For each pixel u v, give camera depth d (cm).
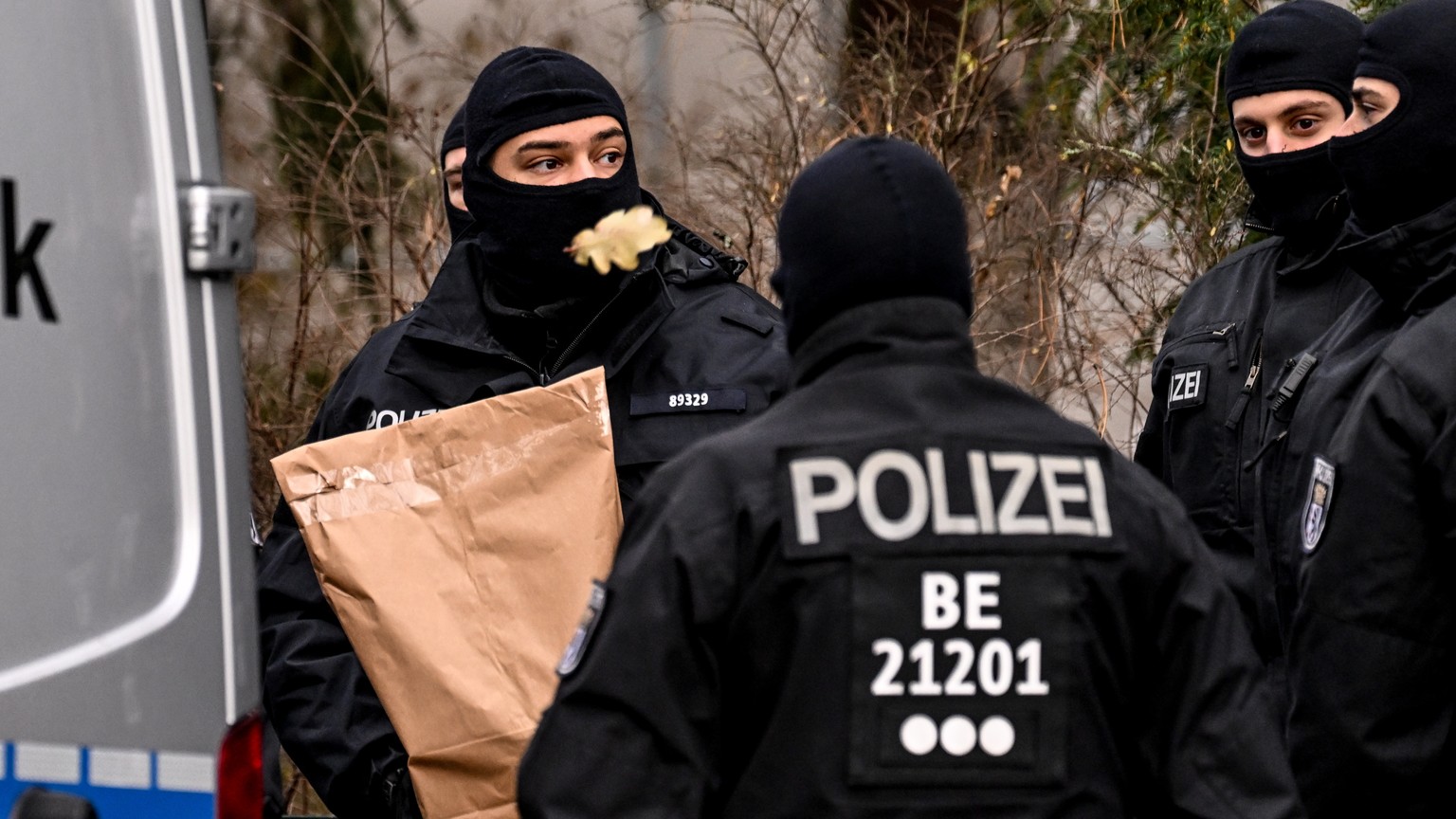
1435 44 823
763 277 1503
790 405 573
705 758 543
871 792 528
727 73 1652
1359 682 773
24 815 526
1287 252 1051
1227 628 562
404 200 1541
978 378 571
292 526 880
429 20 1816
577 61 877
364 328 1554
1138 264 1463
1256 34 1028
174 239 592
